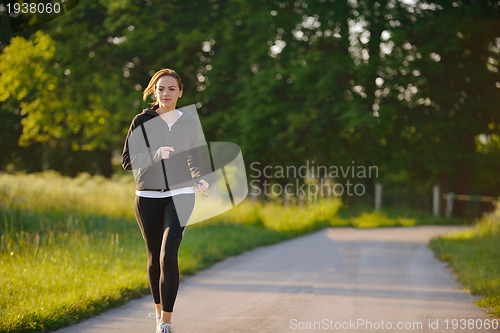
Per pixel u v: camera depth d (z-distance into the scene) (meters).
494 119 42.28
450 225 36.69
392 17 35.81
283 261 15.72
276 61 38.19
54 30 34.19
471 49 41.38
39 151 49.41
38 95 25.22
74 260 12.22
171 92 7.27
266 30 37.69
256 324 8.45
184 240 17.39
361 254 17.48
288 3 37.16
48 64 25.00
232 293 11.03
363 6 35.22
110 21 35.66
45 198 20.80
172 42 39.19
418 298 10.47
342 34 35.41
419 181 50.84
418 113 41.88
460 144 43.50
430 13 36.88
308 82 36.66
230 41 39.03
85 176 31.33
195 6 39.22
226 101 40.47
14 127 39.03
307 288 11.43
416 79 37.62
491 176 47.12
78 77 35.31
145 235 7.33
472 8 36.41
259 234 21.66
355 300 10.17
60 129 28.02
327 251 11.57
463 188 45.34
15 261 11.72
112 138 38.12
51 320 8.19
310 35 36.69
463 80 41.09
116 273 11.42
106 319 8.77
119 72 36.75
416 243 21.70
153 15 37.00
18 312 8.11
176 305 9.90
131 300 10.20
